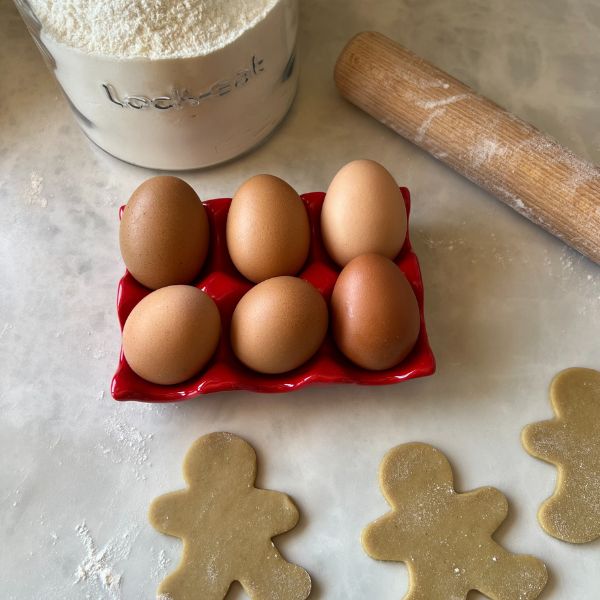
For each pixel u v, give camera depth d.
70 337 0.38
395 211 0.34
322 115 0.44
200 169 0.42
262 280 0.34
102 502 0.34
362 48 0.41
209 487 0.34
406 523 0.33
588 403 0.35
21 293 0.39
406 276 0.35
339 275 0.34
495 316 0.38
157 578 0.33
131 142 0.39
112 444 0.36
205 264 0.37
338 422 0.36
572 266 0.39
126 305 0.35
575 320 0.38
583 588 0.32
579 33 0.46
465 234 0.40
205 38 0.33
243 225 0.33
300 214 0.34
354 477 0.34
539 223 0.39
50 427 0.36
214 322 0.32
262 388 0.33
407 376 0.33
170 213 0.33
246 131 0.40
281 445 0.35
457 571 0.32
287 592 0.32
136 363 0.32
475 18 0.47
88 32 0.32
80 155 0.43
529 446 0.35
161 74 0.33
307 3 0.47
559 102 0.44
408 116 0.40
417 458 0.34
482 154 0.38
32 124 0.44
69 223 0.41
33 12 0.33
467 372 0.37
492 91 0.44
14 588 0.33
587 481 0.34
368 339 0.31
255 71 0.36
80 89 0.36
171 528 0.33
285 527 0.33
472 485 0.34
